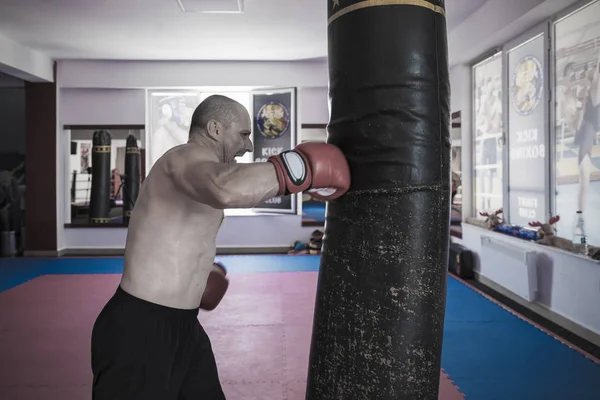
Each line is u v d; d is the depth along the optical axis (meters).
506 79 4.84
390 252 1.09
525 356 3.10
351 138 1.12
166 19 5.19
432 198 1.11
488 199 5.41
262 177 1.01
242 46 6.29
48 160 7.09
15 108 9.10
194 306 1.42
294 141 7.20
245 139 1.44
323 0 4.64
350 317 1.11
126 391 1.26
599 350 3.23
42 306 4.39
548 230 3.99
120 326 1.29
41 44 6.18
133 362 1.27
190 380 1.44
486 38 4.68
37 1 4.65
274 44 6.20
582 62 3.61
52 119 7.05
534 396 2.53
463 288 4.95
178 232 1.33
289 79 7.15
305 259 6.77
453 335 3.51
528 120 4.44
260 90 7.29
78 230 7.32
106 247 7.36
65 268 6.24
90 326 3.79
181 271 1.34
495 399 2.50
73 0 4.62
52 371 2.91
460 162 5.90
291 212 7.27
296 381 2.76
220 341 3.41
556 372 2.85
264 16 5.10
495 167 5.20
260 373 2.87
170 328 1.33
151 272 1.32
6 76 7.26
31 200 7.10
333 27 1.16
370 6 1.09
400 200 1.08
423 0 1.10
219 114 1.37
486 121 5.38
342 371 1.11
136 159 7.38
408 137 1.08
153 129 7.21
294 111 7.18
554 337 3.45
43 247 7.13
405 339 1.09
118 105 7.24
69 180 7.41
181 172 1.13
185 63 7.07
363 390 1.09
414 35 1.09
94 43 6.12
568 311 3.67
